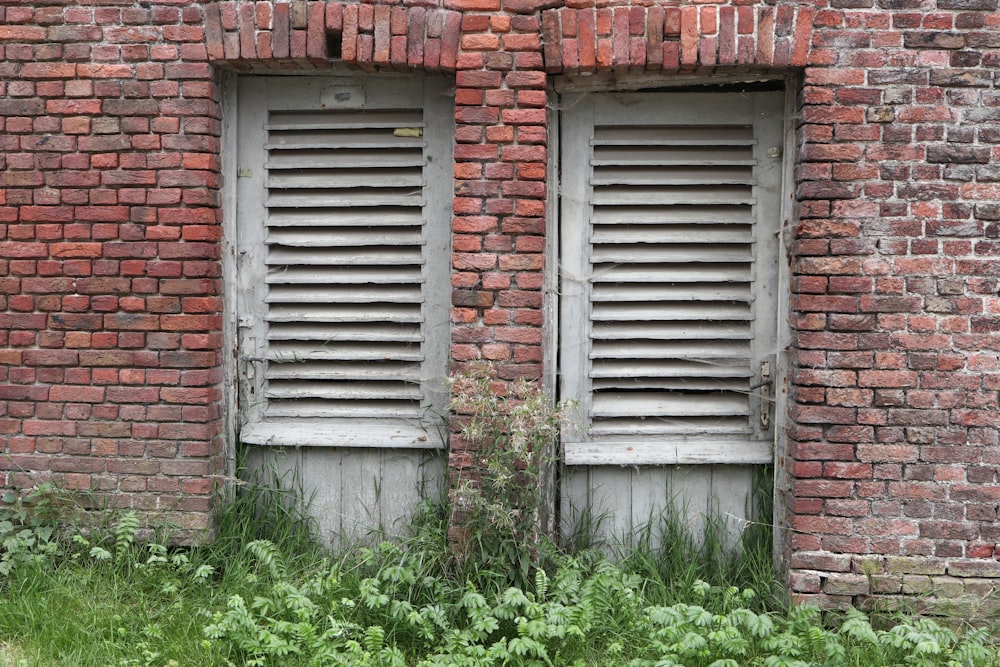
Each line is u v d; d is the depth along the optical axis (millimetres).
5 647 3609
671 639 3512
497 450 3865
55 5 4121
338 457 4465
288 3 4020
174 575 4086
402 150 4379
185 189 4141
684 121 4309
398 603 3666
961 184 3904
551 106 4227
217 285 4262
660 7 3916
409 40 4000
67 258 4191
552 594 3805
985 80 3881
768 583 4195
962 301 3920
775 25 3898
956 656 3613
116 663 3496
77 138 4152
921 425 3955
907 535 3984
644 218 4320
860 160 3922
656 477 4406
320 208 4391
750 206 4305
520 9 3963
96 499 4254
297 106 4379
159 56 4098
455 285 4055
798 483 4020
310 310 4434
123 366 4219
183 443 4219
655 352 4355
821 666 3482
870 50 3898
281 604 3768
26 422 4258
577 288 4367
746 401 4371
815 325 3969
